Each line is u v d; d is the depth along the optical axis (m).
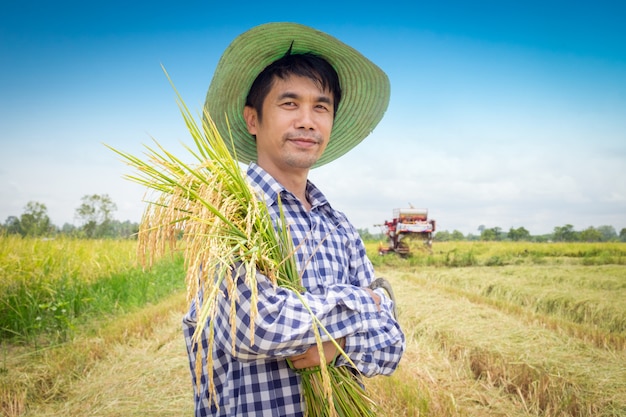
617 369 4.11
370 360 1.77
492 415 3.53
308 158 1.93
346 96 2.45
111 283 8.97
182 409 3.84
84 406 3.92
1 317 6.20
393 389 3.87
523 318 6.24
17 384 4.34
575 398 3.64
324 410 1.71
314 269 1.84
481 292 8.85
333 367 1.73
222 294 1.43
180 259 11.98
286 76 1.92
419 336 5.71
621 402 3.49
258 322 1.48
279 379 1.73
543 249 13.98
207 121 2.28
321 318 1.62
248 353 1.52
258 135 2.05
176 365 4.81
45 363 4.91
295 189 2.04
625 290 7.67
